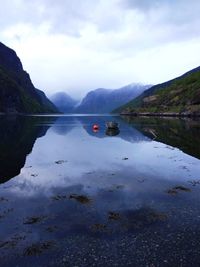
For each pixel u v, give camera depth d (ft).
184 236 53.11
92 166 117.39
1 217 62.90
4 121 453.17
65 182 92.94
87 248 49.24
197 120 432.25
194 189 83.76
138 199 74.74
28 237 53.42
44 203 72.18
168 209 67.10
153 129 293.02
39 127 342.85
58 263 44.93
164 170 108.78
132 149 163.02
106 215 63.77
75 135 245.04
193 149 158.81
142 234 54.19
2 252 48.26
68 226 58.08
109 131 284.82
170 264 44.01
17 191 83.20
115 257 46.26
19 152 153.28
